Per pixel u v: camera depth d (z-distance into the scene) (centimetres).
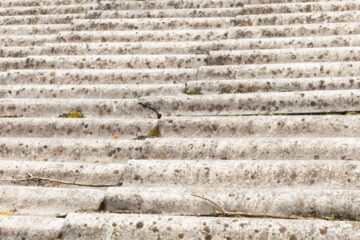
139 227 211
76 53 383
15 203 241
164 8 434
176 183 241
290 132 266
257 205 219
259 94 295
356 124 261
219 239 203
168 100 305
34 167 262
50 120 301
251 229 203
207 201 223
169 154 261
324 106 283
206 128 277
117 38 393
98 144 274
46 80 353
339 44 341
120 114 308
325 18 374
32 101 325
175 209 224
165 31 389
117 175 251
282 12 395
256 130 271
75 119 298
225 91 313
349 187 224
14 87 345
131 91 324
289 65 323
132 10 437
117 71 346
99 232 212
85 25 419
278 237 199
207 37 378
